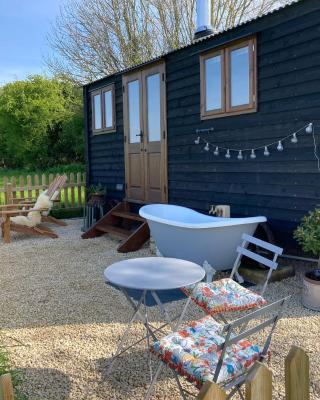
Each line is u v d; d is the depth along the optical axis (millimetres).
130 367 2906
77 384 2717
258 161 5301
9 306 4188
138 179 7906
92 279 5023
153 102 7301
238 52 5453
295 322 3643
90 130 9695
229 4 14586
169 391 2621
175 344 2303
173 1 15555
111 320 3760
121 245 6359
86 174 9922
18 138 20578
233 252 4785
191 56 6305
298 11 4656
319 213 4121
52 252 6516
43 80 20484
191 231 4602
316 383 2664
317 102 4523
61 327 3633
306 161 4688
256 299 2939
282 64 4898
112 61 16578
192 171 6473
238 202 5660
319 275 4031
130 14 16109
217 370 1890
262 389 1566
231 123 5668
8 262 5969
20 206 8414
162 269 2889
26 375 2824
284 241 5117
